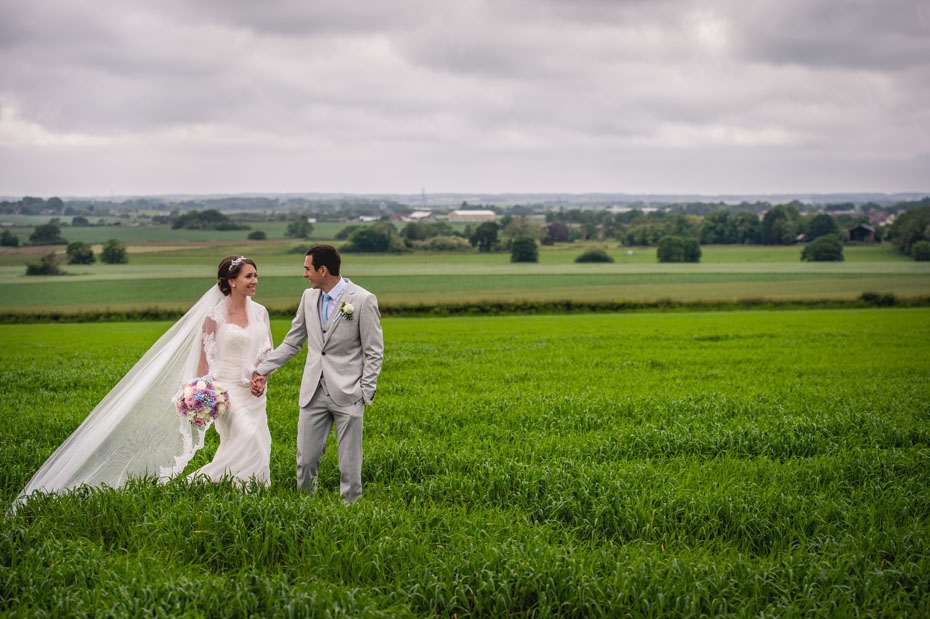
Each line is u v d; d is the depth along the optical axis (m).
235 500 6.70
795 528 6.91
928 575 5.76
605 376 18.11
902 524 7.19
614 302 59.94
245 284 8.11
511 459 8.91
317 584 5.26
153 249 133.62
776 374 18.56
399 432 11.12
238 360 8.05
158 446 8.09
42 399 14.01
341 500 7.07
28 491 7.58
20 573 5.40
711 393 14.78
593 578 5.45
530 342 28.67
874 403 13.49
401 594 5.37
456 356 22.94
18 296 74.50
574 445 9.96
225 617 4.99
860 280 86.38
